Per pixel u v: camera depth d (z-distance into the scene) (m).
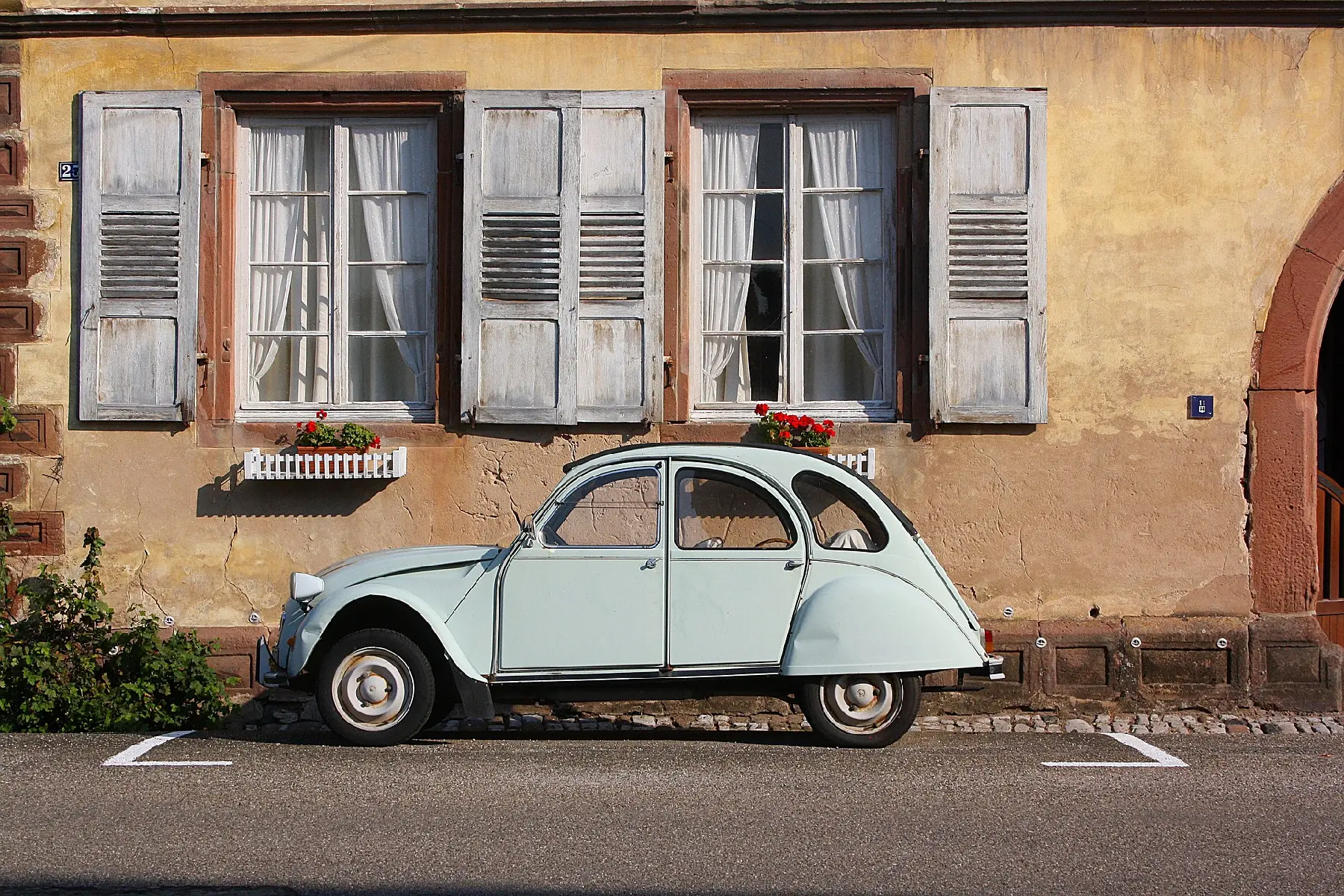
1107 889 4.95
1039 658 9.40
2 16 9.65
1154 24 9.55
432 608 7.47
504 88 9.69
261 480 9.59
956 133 9.54
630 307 9.57
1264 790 6.51
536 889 4.90
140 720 8.80
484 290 9.62
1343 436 12.21
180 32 9.74
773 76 9.63
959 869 5.16
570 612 7.45
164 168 9.68
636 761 7.07
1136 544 9.48
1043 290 9.48
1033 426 9.52
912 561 7.54
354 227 9.97
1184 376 9.51
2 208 9.72
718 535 7.50
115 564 9.63
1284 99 9.53
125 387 9.63
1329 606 10.16
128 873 5.05
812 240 9.91
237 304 9.87
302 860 5.21
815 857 5.29
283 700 9.48
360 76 9.72
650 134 9.59
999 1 9.49
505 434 9.62
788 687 7.55
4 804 6.05
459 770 6.79
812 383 9.89
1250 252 9.52
